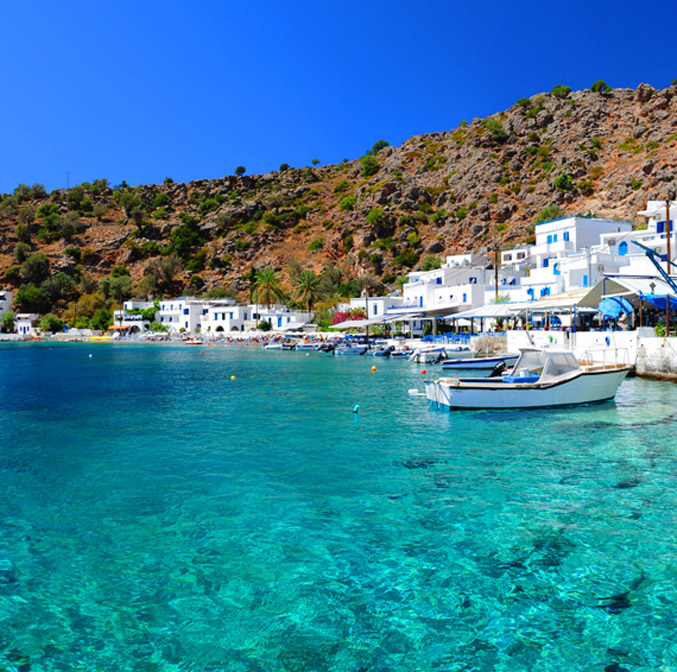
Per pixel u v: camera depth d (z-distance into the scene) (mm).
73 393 35000
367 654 7270
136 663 7137
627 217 113000
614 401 26031
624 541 10516
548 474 14961
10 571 9641
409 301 89125
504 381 25828
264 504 12914
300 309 132000
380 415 24625
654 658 7102
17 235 198375
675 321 38719
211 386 38156
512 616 8086
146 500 13305
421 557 10008
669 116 142000
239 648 7430
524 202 141500
